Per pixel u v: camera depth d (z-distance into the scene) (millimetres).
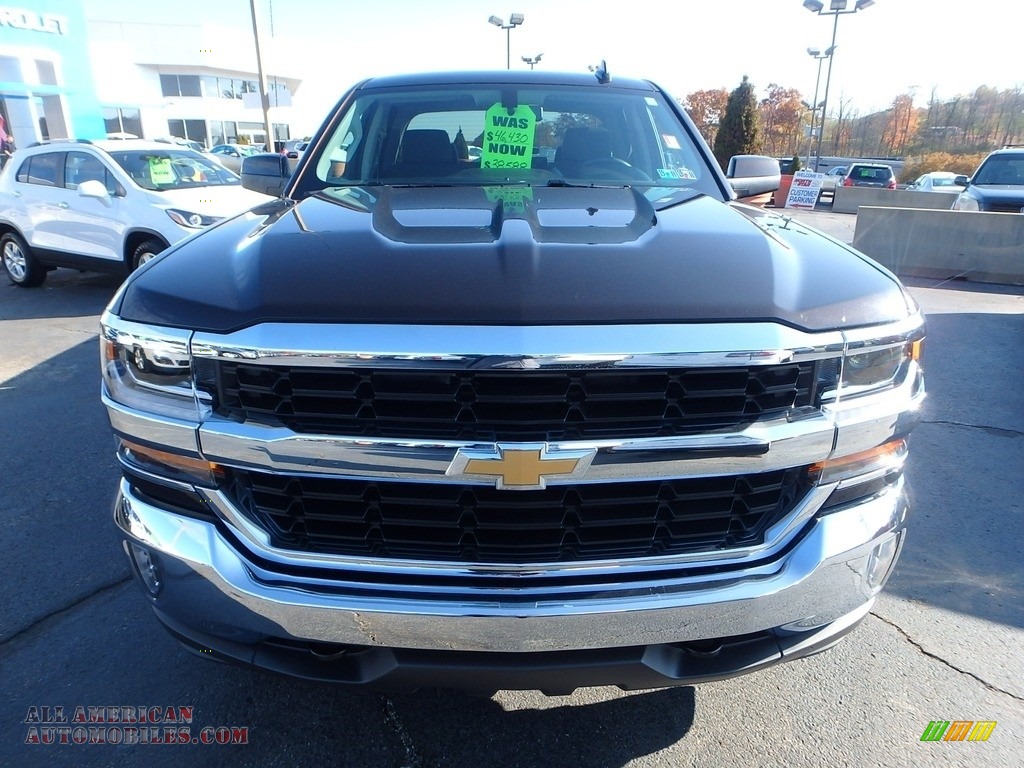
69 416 4652
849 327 1581
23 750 2092
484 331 1422
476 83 3107
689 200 2412
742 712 2260
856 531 1699
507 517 1547
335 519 1581
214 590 1629
